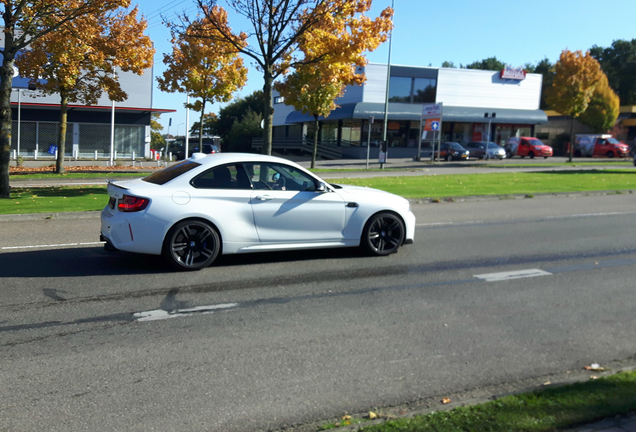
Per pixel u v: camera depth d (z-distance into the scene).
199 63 27.42
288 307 5.75
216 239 7.11
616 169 29.14
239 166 7.38
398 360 4.45
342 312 5.62
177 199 6.93
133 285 6.43
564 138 54.91
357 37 17.36
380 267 7.52
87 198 14.20
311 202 7.57
